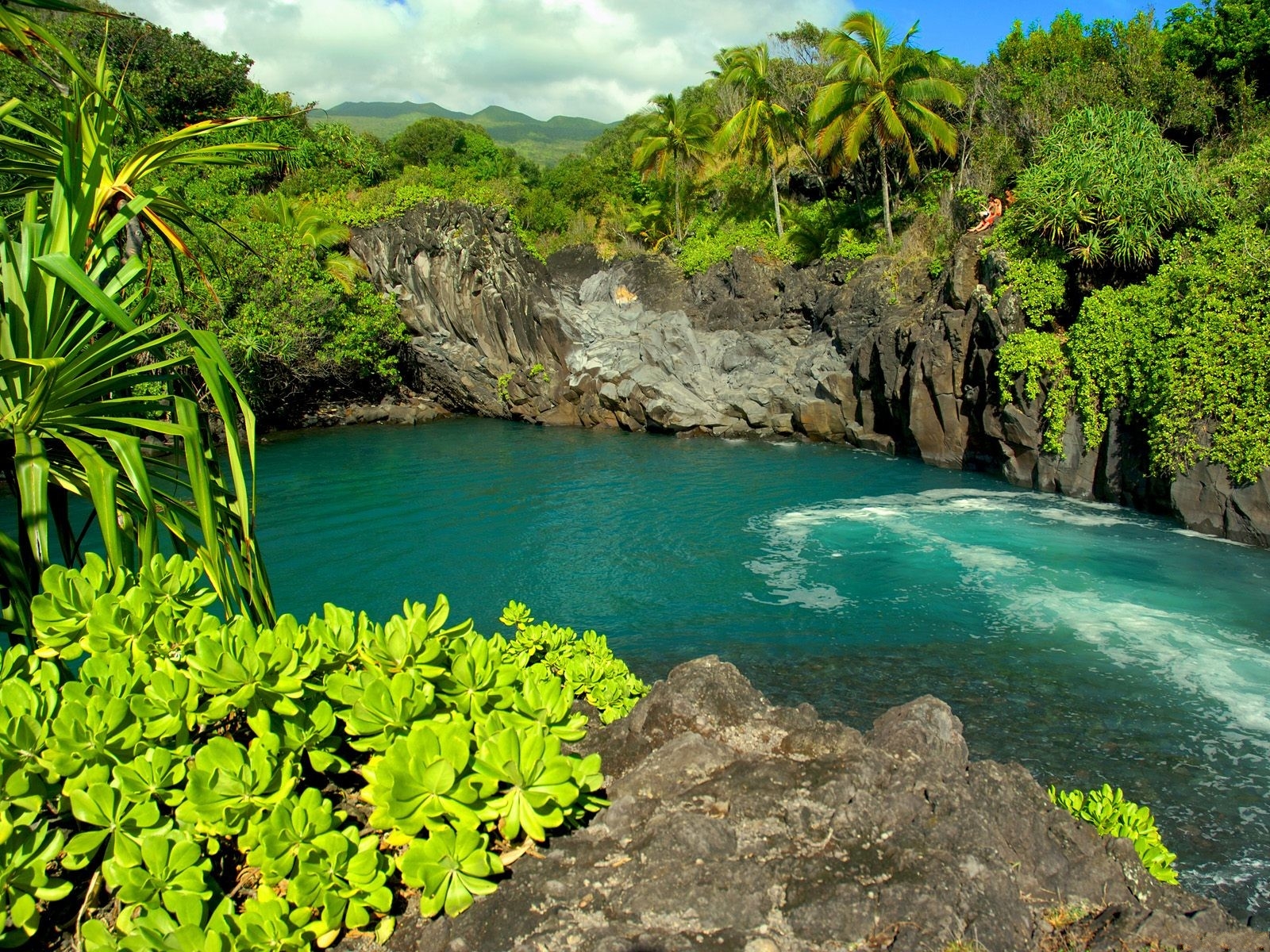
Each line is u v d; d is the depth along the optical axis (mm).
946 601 13531
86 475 4574
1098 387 19094
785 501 20625
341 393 35000
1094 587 13922
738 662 11461
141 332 4617
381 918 2998
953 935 2791
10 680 3193
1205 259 17969
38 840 2861
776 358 30750
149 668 3322
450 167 49875
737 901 2879
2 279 4684
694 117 37906
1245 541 15914
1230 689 10398
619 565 16094
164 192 5656
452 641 3859
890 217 31750
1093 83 26828
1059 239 20781
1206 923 3367
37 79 27094
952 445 23547
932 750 3951
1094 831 3934
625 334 33656
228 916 2758
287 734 3205
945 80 31922
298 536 18359
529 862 3102
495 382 34875
